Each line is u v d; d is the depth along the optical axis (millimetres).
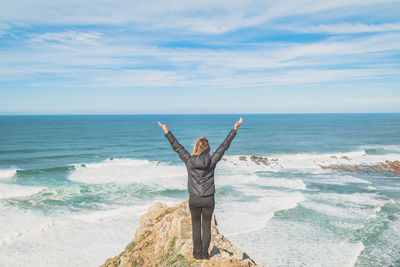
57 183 28531
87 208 21391
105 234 17438
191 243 5781
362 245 15547
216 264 4816
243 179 30859
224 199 23453
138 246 9188
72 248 15750
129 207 21500
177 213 8859
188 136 81625
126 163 40500
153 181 29641
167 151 53312
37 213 20094
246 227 17812
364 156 47188
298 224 18312
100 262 14531
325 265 13758
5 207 21078
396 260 14141
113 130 103375
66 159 44281
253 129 112688
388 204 22297
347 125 139000
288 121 192500
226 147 4191
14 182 28938
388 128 115375
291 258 14305
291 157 46281
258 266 5145
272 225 18141
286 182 29562
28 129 103562
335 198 23891
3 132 89500
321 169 37000
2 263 14195
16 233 16734
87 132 93250
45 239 16609
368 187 27750
